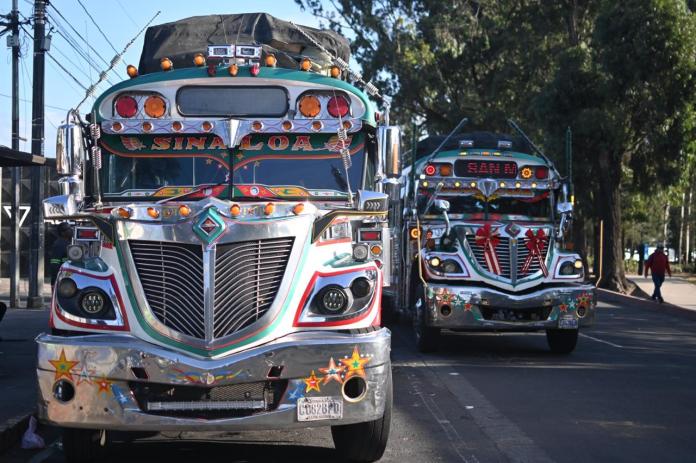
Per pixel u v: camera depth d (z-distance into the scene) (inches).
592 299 773.9
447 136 878.4
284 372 356.5
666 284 2304.4
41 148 1202.6
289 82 440.5
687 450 431.2
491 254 776.9
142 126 431.5
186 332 361.4
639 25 1608.0
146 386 358.6
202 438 456.1
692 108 1640.0
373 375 366.0
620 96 1697.8
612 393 591.8
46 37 1191.6
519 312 768.9
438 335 784.9
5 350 757.3
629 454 422.9
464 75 2343.8
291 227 372.8
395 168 430.0
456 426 485.4
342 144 440.1
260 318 363.6
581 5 1975.9
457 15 2186.3
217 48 447.2
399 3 2245.3
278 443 444.8
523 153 880.3
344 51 563.5
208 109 440.1
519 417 509.7
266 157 439.2
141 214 373.7
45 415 361.1
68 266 378.0
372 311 378.9
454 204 852.0
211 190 431.8
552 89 1759.4
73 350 355.9
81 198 421.7
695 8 1796.3
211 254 363.6
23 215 1715.1
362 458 401.4
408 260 832.9
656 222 3823.8
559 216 854.5
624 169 1925.4
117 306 367.9
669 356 812.6
